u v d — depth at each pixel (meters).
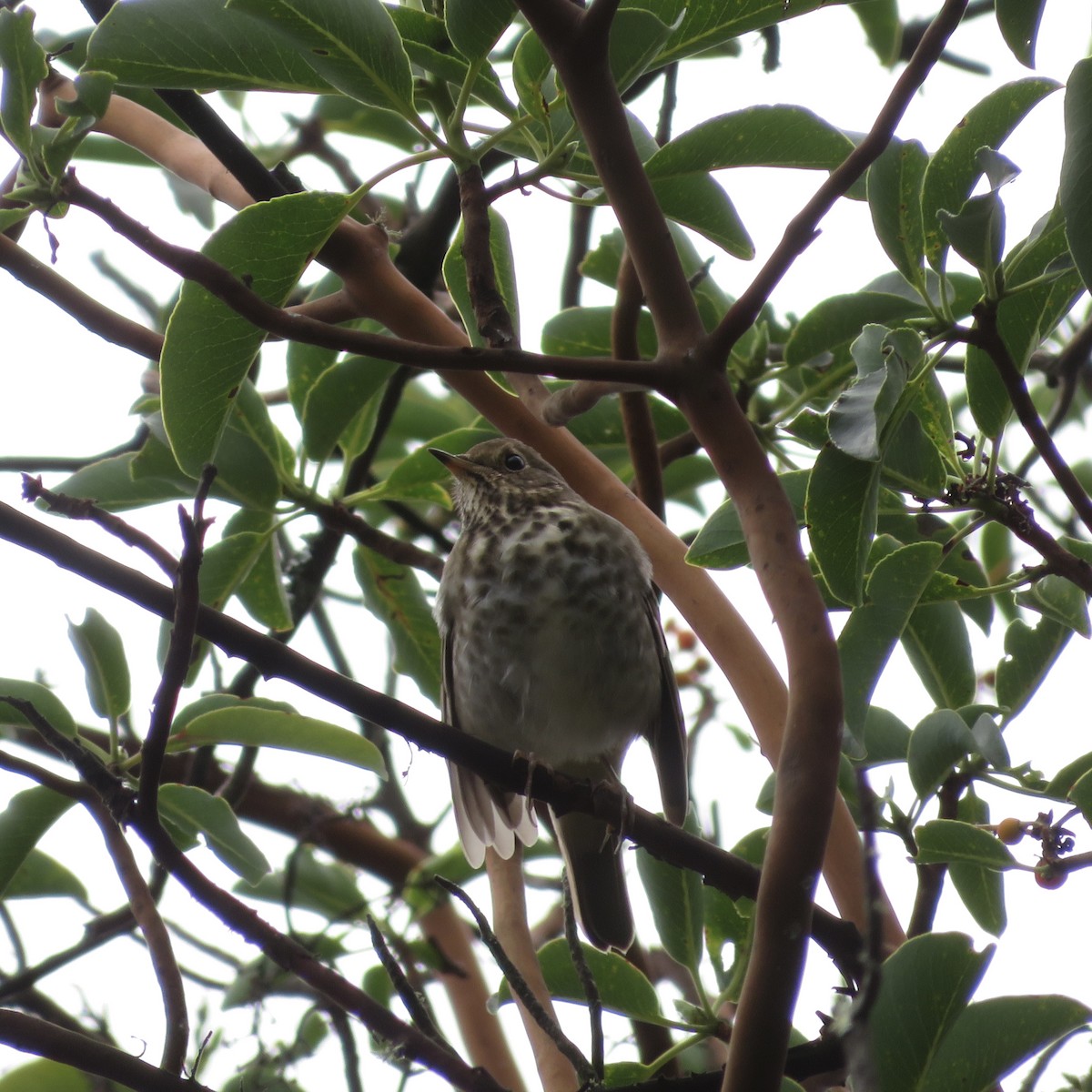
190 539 5.48
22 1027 5.85
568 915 5.94
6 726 7.52
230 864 7.38
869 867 4.34
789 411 8.75
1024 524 6.44
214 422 6.07
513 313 7.18
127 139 8.31
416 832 11.89
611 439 9.55
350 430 9.61
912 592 6.32
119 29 5.69
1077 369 9.47
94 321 6.32
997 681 7.38
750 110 6.20
